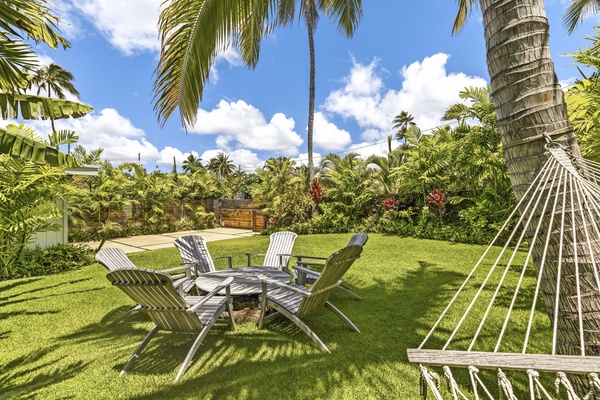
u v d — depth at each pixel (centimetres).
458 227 840
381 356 248
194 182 1530
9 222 427
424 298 384
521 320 305
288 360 246
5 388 216
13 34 244
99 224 1099
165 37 269
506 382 112
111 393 208
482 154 732
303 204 1178
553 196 165
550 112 169
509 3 178
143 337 297
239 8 280
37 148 290
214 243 927
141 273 226
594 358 111
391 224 990
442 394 198
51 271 590
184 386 214
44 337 299
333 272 276
